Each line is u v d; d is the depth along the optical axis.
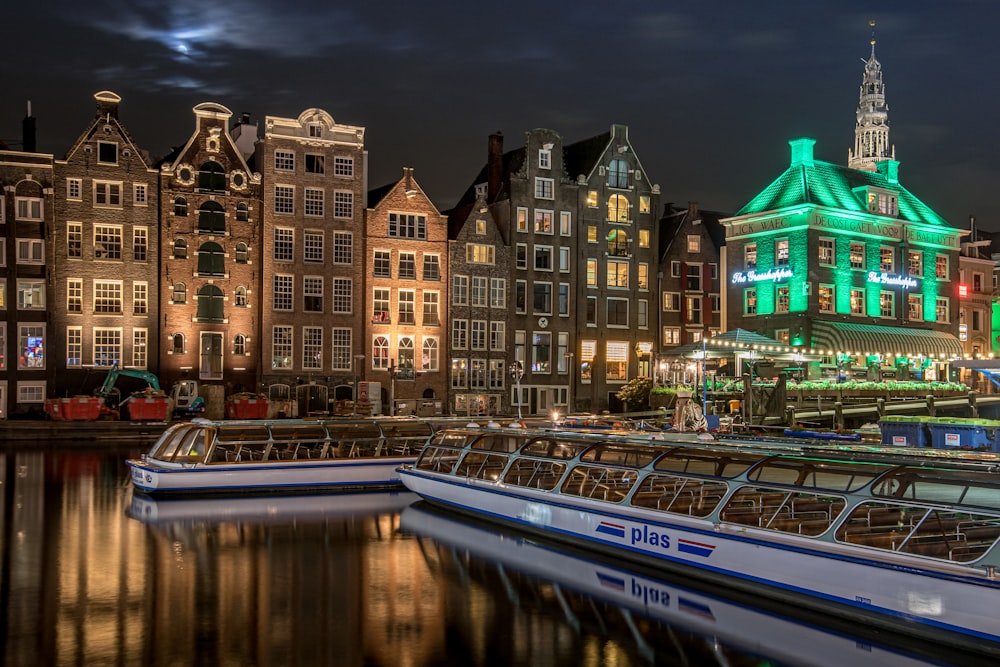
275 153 56.78
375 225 59.28
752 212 62.44
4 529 22.39
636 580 18.08
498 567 19.06
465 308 61.53
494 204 64.94
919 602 14.47
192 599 16.67
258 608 16.19
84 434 45.41
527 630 15.14
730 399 48.12
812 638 14.81
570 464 21.81
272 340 56.38
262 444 29.39
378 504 26.55
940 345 64.50
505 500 22.95
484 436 25.48
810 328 58.56
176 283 54.44
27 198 51.09
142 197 53.75
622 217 67.19
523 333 63.38
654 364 60.12
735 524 17.45
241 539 21.58
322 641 14.48
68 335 51.91
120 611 15.93
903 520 17.50
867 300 62.59
